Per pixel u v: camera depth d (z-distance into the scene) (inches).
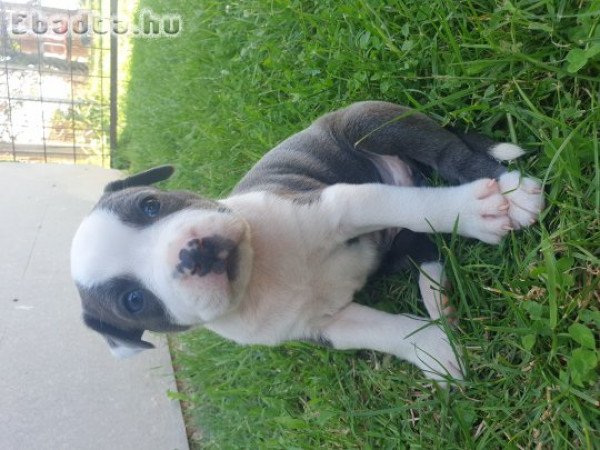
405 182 14.7
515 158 12.4
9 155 56.3
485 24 12.5
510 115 12.2
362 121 14.1
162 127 34.6
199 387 24.5
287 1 19.5
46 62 54.8
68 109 55.9
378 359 15.4
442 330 13.4
